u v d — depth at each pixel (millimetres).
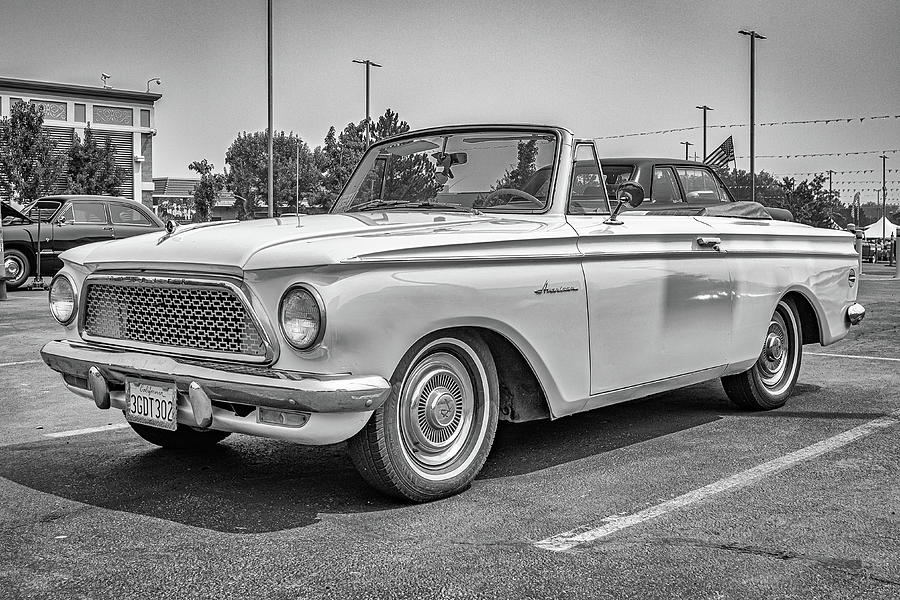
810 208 56594
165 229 4289
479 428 3945
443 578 2951
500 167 4766
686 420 5395
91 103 45875
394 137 5289
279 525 3500
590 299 4242
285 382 3307
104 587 2906
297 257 3361
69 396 6297
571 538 3328
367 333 3400
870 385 6445
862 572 2998
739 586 2887
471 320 3758
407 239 3609
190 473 4285
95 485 4090
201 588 2891
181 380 3545
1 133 35719
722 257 5023
